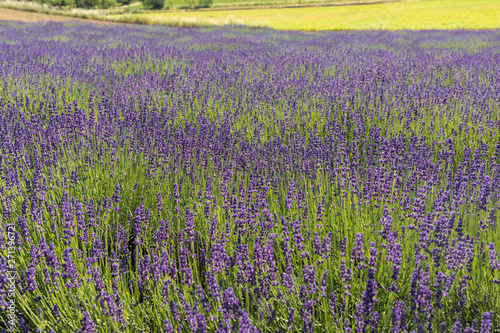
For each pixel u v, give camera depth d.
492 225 2.88
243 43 16.98
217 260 2.56
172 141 4.81
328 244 2.64
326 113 6.07
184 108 6.59
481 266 2.55
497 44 15.59
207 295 2.53
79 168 4.19
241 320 1.90
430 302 2.21
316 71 9.37
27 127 4.84
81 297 2.38
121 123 5.27
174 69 9.53
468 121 5.78
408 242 2.71
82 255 2.84
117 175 4.09
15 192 3.46
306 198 3.49
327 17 43.75
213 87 7.80
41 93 6.77
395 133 5.33
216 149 4.52
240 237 2.89
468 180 3.69
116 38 18.27
